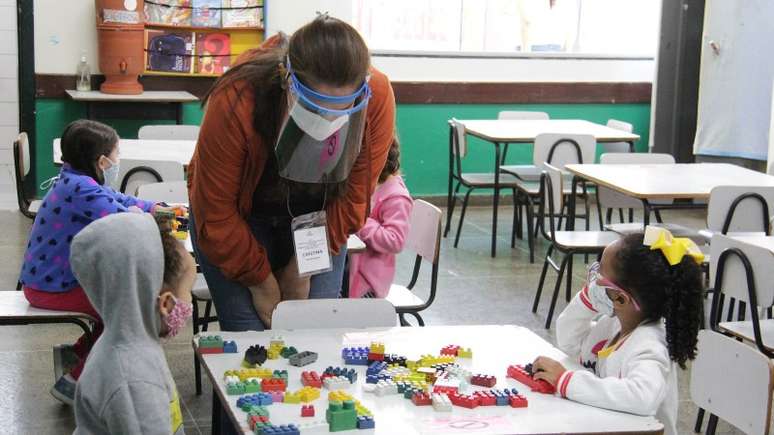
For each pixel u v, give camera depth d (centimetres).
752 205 473
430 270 605
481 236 705
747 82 750
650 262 227
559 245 502
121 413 189
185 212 402
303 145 244
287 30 754
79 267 194
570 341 255
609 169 559
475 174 697
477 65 804
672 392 231
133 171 458
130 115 711
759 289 355
